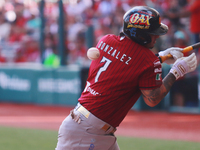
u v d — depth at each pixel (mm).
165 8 33594
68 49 39469
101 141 10234
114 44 10281
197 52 31281
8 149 19938
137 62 9789
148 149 19500
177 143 20812
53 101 38625
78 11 40594
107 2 38156
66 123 10352
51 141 22016
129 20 9891
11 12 46688
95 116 10039
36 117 31812
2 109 37375
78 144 10164
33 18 45125
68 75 37312
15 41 45062
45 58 40156
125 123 27984
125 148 19812
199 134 23281
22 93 41406
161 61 10797
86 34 36906
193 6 30531
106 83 10000
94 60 10648
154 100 9891
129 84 9859
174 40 31812
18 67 41719
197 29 30750
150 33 9797
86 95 10344
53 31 40281
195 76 31328
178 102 32000
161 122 27984
